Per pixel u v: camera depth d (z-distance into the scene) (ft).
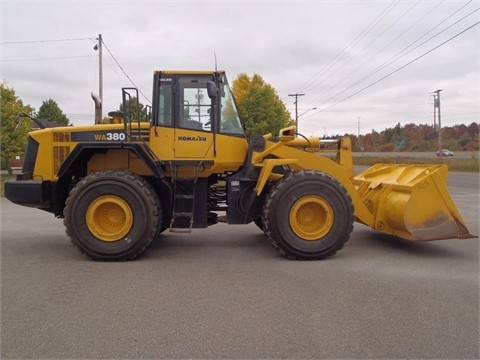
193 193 22.16
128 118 22.30
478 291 15.72
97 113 26.58
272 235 20.35
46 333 12.19
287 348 11.32
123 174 20.40
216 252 22.21
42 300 14.80
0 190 60.90
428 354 11.02
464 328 12.52
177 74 22.02
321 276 17.65
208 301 14.67
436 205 20.67
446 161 146.82
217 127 22.08
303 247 20.18
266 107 104.78
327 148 25.18
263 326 12.62
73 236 20.12
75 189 20.21
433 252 21.94
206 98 22.08
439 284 16.53
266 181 21.45
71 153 20.66
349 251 22.26
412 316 13.38
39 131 22.84
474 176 105.70
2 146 92.17
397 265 19.42
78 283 16.75
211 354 10.99
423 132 324.60
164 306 14.21
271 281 16.96
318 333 12.19
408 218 20.59
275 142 22.89
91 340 11.75
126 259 20.34
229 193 22.40
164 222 22.16
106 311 13.78
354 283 16.67
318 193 20.34
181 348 11.30
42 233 27.55
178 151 21.98
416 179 21.24
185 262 20.08
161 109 21.94
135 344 11.52
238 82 112.98
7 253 21.93
